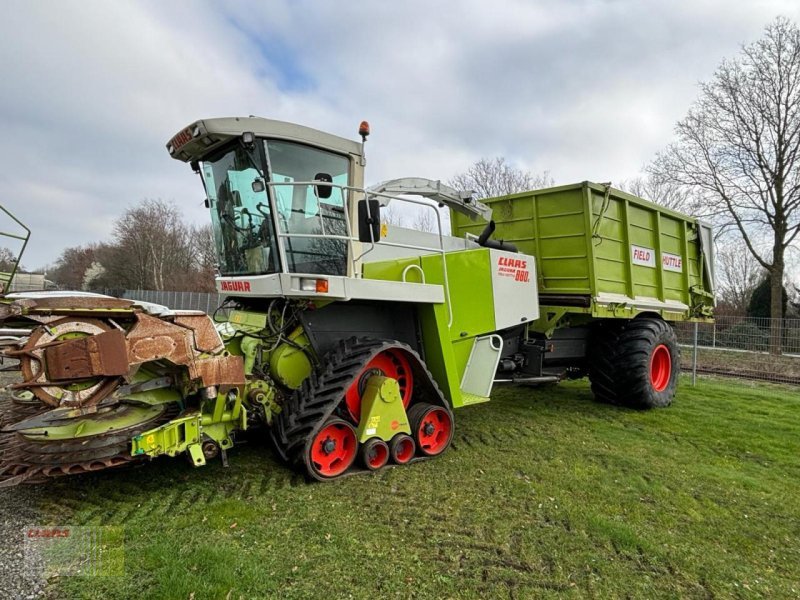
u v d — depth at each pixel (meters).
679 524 3.19
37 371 2.54
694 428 5.50
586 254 5.77
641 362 6.09
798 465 4.40
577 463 4.22
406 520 3.03
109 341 2.68
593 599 2.34
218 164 4.11
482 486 3.63
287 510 3.06
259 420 3.73
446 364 4.33
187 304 25.28
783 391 8.39
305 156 3.82
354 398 3.88
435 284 4.41
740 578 2.60
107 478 3.45
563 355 6.33
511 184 26.38
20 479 2.60
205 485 3.38
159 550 2.50
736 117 15.69
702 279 8.30
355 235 4.05
